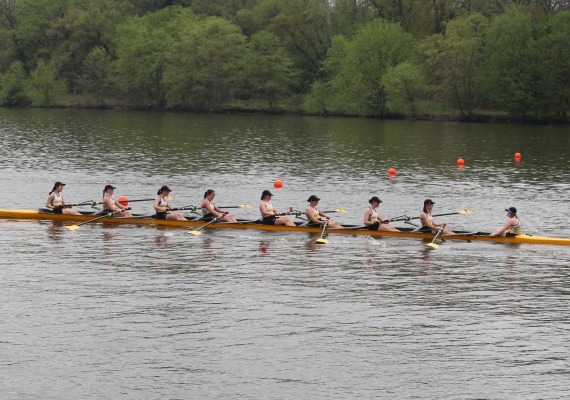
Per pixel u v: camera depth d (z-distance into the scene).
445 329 30.58
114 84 168.38
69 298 33.53
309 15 162.00
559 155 88.81
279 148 92.94
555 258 41.41
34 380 25.95
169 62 157.75
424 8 156.50
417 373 26.78
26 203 55.97
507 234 44.81
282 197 60.66
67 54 171.00
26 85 171.12
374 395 25.27
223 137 105.00
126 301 33.25
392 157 85.88
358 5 169.62
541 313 32.47
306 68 170.75
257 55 157.62
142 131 112.00
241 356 27.92
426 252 42.28
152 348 28.47
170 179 68.50
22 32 173.75
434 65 140.88
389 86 138.00
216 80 155.25
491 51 137.25
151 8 184.88
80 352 28.05
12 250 41.22
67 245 42.47
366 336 29.80
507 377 26.53
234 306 32.84
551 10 154.88
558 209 56.62
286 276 37.28
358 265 39.41
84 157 81.75
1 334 29.44
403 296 34.50
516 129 123.38
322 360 27.70
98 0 177.75
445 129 121.94
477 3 154.38
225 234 45.62
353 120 140.12
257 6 170.38
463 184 67.88
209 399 24.92
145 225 47.59
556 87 130.38
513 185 67.62
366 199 60.19
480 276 37.78
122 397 24.97
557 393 25.45
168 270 37.97
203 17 171.12
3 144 92.31
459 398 25.11
